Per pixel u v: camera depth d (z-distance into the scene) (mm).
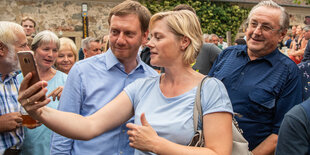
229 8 12211
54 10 9539
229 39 9102
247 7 12719
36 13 9328
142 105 1605
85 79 2008
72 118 1517
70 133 1489
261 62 2271
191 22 1531
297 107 1544
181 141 1432
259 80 2215
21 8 9141
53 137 2037
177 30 1490
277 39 2217
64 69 3973
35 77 1305
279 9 2186
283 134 1551
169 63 1540
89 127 1544
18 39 2115
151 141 1307
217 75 2486
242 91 2254
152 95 1610
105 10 10203
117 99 1698
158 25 1535
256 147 2182
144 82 1700
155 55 1538
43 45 2887
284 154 1538
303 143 1483
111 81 2049
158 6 10750
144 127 1331
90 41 4906
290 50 6906
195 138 1397
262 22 2158
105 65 2068
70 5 9719
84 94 2012
